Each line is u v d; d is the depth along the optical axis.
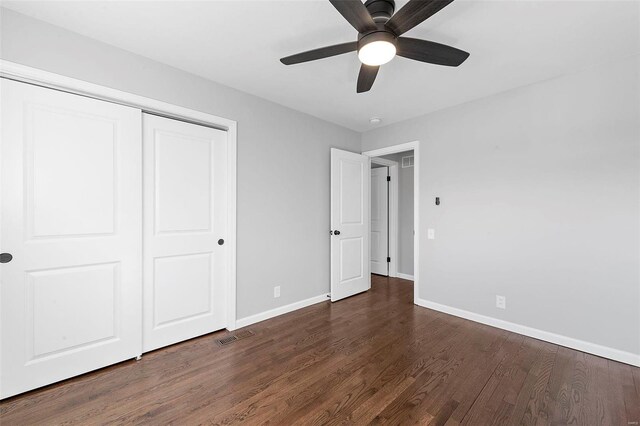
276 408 1.63
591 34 1.85
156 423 1.51
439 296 3.23
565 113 2.38
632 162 2.09
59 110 1.85
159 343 2.31
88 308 1.97
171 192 2.37
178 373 1.97
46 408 1.62
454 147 3.08
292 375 1.95
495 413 1.58
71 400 1.68
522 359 2.16
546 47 2.00
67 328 1.89
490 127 2.81
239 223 2.75
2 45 1.65
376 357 2.19
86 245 1.95
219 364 2.09
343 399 1.70
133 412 1.59
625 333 2.12
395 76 2.43
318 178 3.54
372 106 3.13
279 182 3.10
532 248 2.55
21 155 1.72
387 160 4.75
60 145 1.85
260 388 1.81
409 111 3.27
